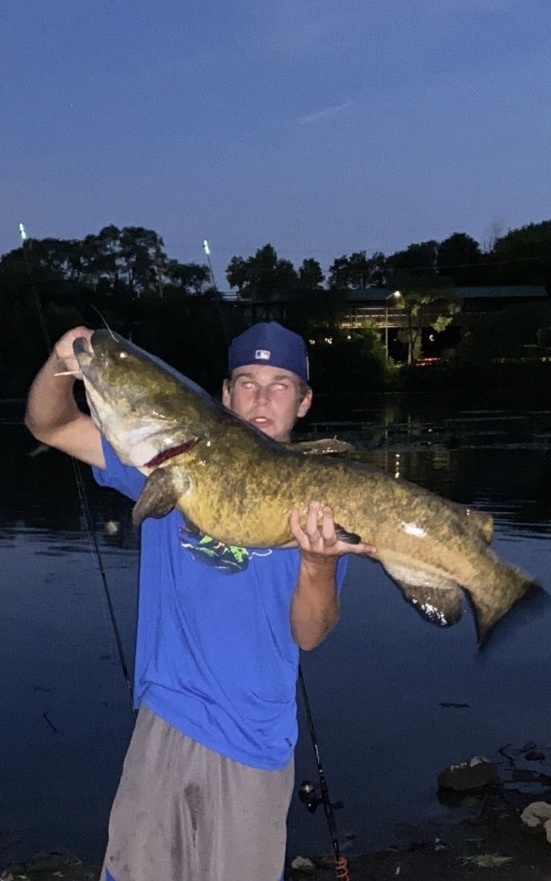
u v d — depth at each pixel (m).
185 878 2.73
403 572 3.06
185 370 46.28
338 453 3.05
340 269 81.81
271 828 2.79
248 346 3.19
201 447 2.92
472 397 53.53
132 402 2.95
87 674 7.33
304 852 4.61
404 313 63.94
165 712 2.77
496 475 20.11
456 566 3.06
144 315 48.16
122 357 2.98
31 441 29.86
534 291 70.25
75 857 4.54
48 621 8.75
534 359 59.62
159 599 2.90
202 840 2.73
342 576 3.06
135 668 2.94
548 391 56.50
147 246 53.91
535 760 5.61
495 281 79.31
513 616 3.14
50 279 48.06
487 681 6.98
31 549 12.11
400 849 4.54
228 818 2.73
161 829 2.73
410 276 65.50
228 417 2.99
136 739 2.81
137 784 2.77
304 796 4.14
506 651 7.67
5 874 4.38
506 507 15.55
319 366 57.31
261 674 2.80
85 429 3.15
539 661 7.41
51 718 6.45
